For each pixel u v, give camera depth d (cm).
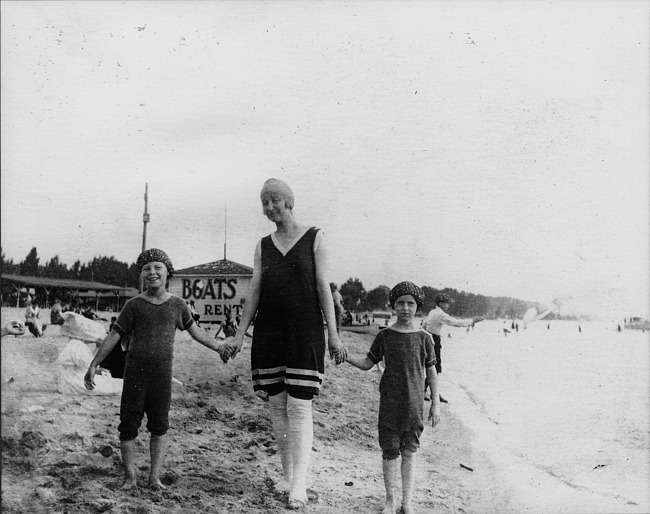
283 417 350
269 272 345
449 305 559
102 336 680
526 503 356
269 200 348
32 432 384
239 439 424
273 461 388
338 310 582
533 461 419
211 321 586
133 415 325
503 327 572
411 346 328
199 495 328
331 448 429
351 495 346
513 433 466
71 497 315
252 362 351
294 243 347
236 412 479
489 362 557
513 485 379
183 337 706
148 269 332
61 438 386
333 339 341
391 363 327
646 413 479
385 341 332
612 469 412
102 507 304
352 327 597
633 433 454
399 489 365
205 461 378
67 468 350
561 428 466
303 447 334
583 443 450
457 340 582
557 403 507
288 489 344
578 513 346
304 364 334
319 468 388
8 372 483
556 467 411
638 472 408
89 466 355
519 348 551
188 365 592
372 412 511
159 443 333
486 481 389
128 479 331
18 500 309
